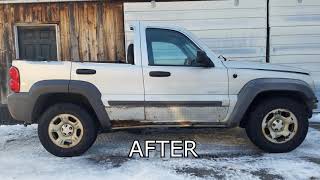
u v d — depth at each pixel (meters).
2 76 9.82
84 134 5.89
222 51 9.60
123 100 5.81
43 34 9.79
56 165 5.59
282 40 9.52
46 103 6.00
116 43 9.68
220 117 5.96
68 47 9.75
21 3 9.66
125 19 9.59
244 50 9.56
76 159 5.86
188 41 5.96
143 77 5.82
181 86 5.86
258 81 5.88
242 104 5.88
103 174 5.21
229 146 6.44
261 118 5.95
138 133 7.20
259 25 9.49
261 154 6.01
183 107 5.88
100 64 5.86
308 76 6.08
